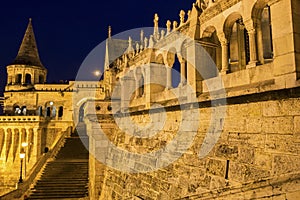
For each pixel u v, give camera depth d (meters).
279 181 6.41
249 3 8.74
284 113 6.61
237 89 8.71
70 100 54.06
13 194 19.80
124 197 15.38
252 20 8.67
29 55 58.59
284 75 6.84
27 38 60.28
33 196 20.84
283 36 6.95
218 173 8.57
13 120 48.28
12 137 48.31
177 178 10.80
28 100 54.50
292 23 6.74
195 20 11.64
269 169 6.77
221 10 10.22
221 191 8.25
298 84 6.42
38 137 48.81
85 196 21.50
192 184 9.73
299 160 6.04
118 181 16.94
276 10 7.23
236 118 8.28
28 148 47.97
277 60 7.08
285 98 6.58
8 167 47.16
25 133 48.81
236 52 14.01
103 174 20.27
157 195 12.00
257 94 7.32
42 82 59.22
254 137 7.45
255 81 8.33
